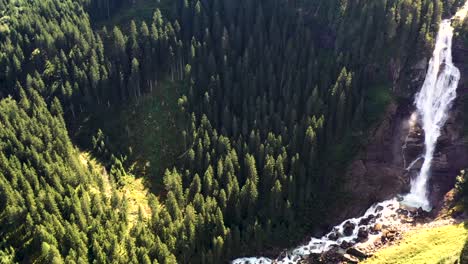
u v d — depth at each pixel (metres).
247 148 104.00
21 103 112.50
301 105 110.69
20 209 91.25
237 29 119.38
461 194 98.81
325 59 116.88
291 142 103.56
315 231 102.94
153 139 117.44
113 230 90.25
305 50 115.88
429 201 105.00
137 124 120.06
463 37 108.19
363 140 108.00
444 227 93.62
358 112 106.88
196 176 99.88
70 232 86.56
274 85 112.44
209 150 106.69
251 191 97.88
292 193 100.56
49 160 100.12
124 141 118.19
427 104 111.19
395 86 112.12
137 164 114.31
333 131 108.19
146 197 107.00
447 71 109.69
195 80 117.81
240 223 99.25
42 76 120.56
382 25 111.25
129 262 84.62
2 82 120.19
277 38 118.56
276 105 111.50
